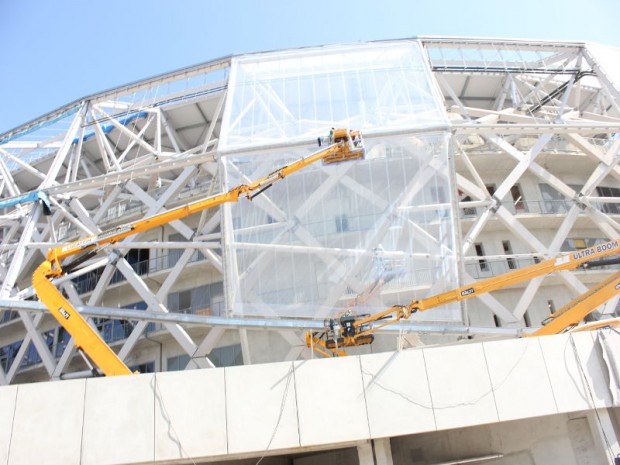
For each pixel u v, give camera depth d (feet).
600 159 92.79
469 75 107.34
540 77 110.63
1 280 97.25
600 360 55.77
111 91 99.86
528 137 102.37
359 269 74.18
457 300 66.03
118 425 48.83
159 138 109.29
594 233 100.94
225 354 90.84
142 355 98.63
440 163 77.66
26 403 49.11
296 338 74.74
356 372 52.65
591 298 63.36
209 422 49.44
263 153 78.54
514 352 54.90
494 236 98.68
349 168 77.51
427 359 53.93
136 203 112.57
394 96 85.15
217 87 108.99
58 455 47.42
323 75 89.45
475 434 60.70
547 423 56.95
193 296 98.43
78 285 109.91
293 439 49.37
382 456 51.72
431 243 74.90
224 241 75.51
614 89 93.30
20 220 103.24
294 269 74.59
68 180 96.73
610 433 53.21
